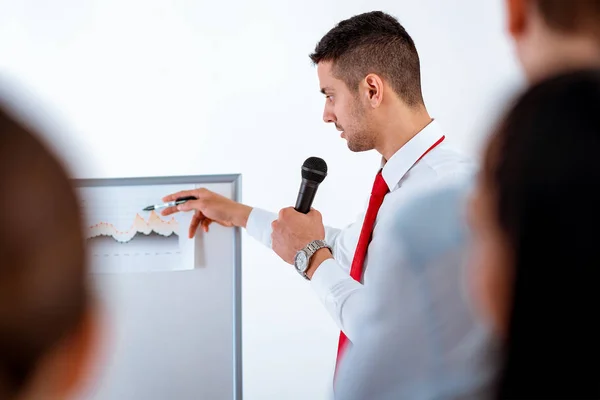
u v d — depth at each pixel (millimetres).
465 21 2377
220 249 1718
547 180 361
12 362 257
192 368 1699
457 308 718
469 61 2383
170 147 2238
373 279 812
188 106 2238
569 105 372
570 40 469
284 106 2268
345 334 1498
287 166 2279
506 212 375
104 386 1672
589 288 360
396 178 1523
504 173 376
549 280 364
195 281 1704
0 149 250
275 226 1623
